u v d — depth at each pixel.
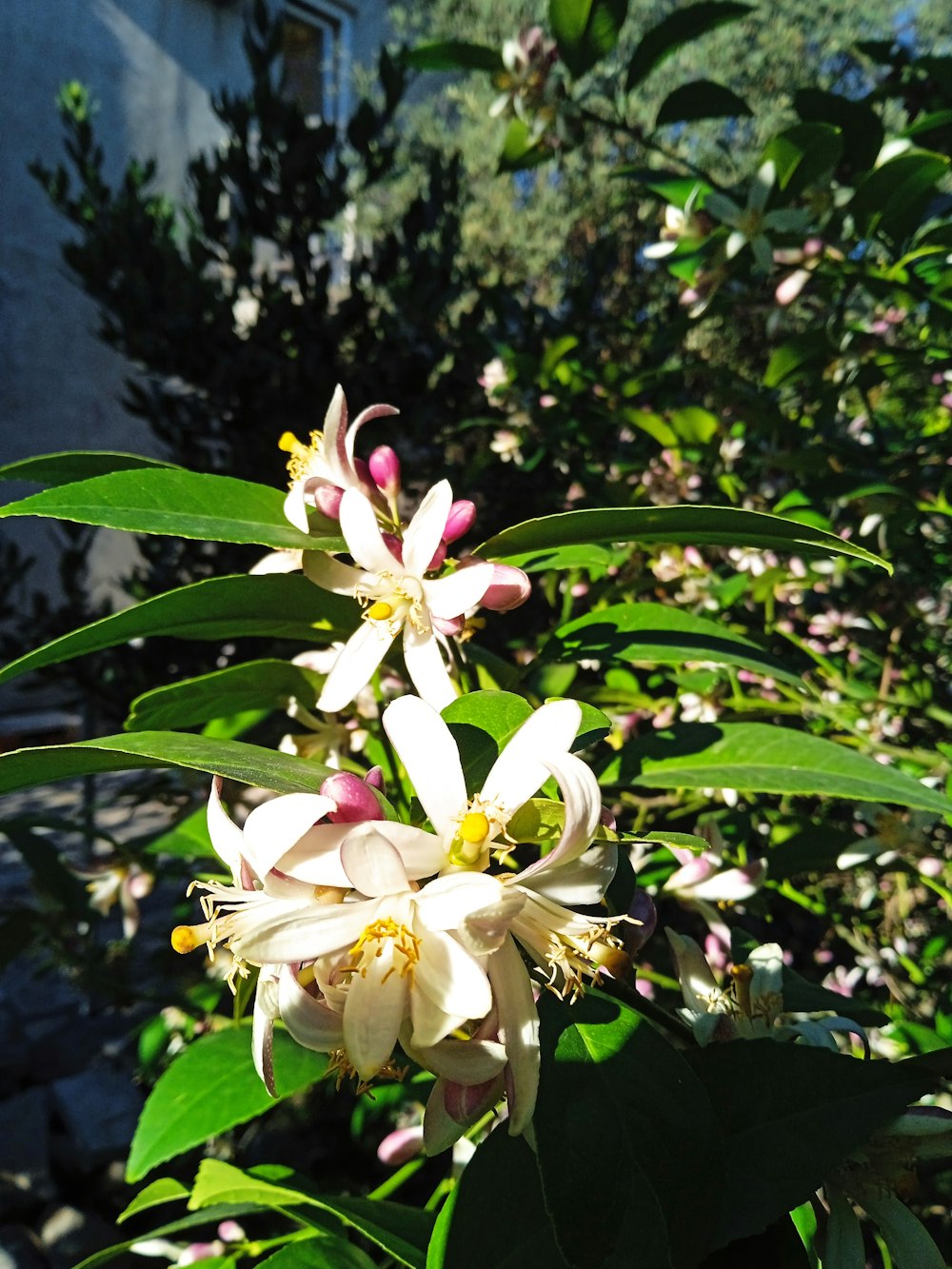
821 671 0.52
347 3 1.91
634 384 0.64
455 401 0.86
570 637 0.30
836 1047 0.24
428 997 0.16
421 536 0.23
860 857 0.41
